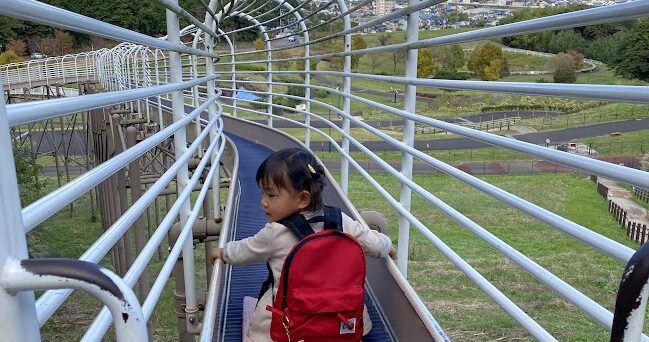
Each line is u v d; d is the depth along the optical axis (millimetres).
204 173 7184
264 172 2244
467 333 7484
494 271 9883
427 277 9664
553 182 18469
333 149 23422
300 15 7160
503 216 14078
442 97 31469
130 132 10891
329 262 2090
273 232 2250
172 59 2908
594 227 13312
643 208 14484
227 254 2463
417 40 3139
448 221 13617
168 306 10180
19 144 20094
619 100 1370
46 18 1206
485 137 2131
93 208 18094
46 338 9688
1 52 31578
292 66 24359
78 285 798
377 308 2918
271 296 2314
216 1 4824
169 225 2260
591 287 9078
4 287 783
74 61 24359
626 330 848
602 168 1410
